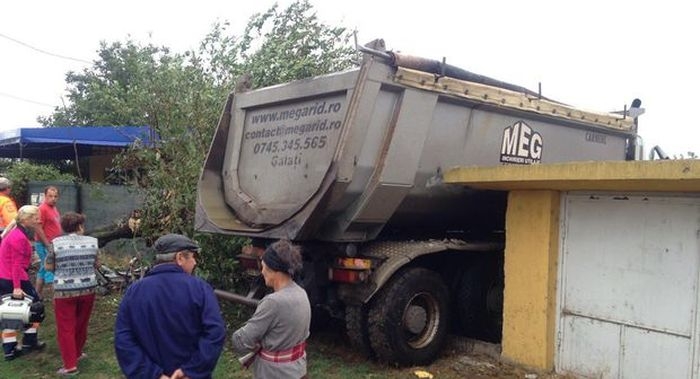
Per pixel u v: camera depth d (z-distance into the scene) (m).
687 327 4.77
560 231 5.66
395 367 5.92
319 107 5.87
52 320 7.73
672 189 4.74
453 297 6.71
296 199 5.98
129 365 3.13
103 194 12.24
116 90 9.88
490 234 7.52
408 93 5.64
